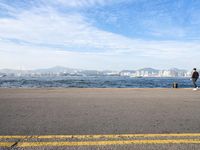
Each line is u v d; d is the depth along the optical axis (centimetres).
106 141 343
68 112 592
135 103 783
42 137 364
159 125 449
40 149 306
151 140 349
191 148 312
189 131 405
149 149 307
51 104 752
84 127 431
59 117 525
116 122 473
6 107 683
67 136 370
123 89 1556
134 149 307
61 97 983
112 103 777
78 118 514
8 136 369
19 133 388
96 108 663
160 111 611
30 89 1488
